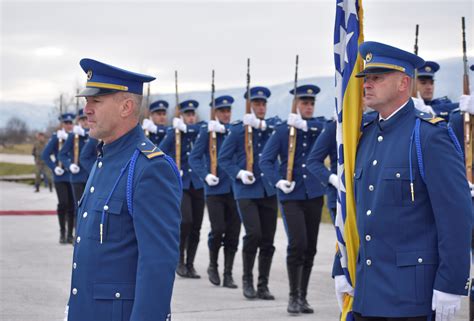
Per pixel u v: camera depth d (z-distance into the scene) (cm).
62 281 1069
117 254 422
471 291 619
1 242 1487
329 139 857
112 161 437
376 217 487
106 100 434
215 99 1117
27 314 869
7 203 2383
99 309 420
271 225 989
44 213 2088
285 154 920
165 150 1178
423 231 479
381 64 490
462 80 860
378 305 480
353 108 525
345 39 534
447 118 954
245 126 1005
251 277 985
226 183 1071
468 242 468
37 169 2903
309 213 909
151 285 405
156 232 414
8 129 9094
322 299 970
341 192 525
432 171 473
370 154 504
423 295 472
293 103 932
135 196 420
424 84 966
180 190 435
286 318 865
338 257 524
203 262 1271
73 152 1447
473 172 847
